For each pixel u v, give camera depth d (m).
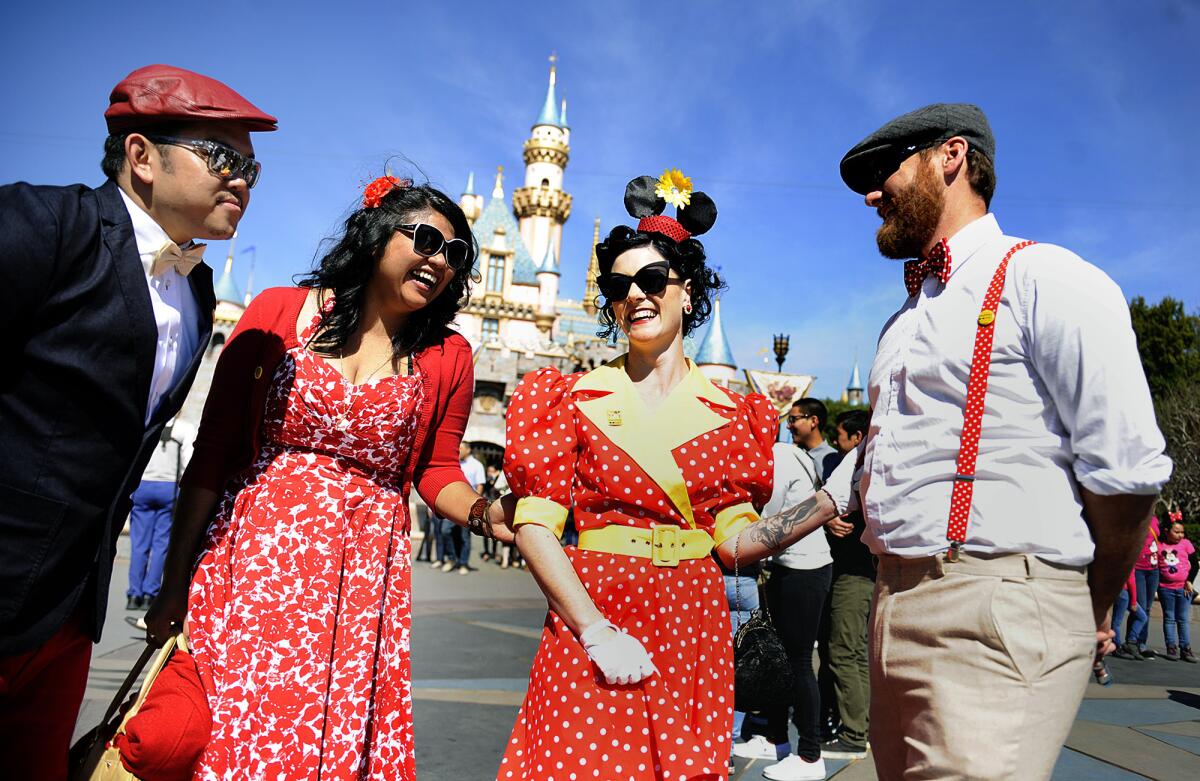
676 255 2.58
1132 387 1.86
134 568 7.64
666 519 2.42
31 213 1.90
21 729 2.16
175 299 2.24
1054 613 1.91
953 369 2.06
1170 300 38.00
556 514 2.40
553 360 41.69
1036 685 1.88
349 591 2.33
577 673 2.24
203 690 2.18
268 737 2.15
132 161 2.10
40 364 1.95
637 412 2.47
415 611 9.48
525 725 2.38
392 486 2.55
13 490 1.93
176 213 2.12
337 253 2.53
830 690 5.12
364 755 2.31
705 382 2.64
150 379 2.09
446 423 2.79
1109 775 4.64
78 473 2.00
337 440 2.40
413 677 6.04
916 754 2.00
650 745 2.20
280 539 2.29
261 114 2.17
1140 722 6.03
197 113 2.07
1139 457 1.83
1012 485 1.96
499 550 16.86
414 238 2.46
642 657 2.17
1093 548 1.95
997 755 1.86
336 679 2.26
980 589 1.94
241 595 2.24
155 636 2.35
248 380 2.45
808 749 4.35
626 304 2.54
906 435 2.12
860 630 4.95
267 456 2.42
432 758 4.18
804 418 5.61
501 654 7.11
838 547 5.01
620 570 2.36
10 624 1.94
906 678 2.04
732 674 2.43
